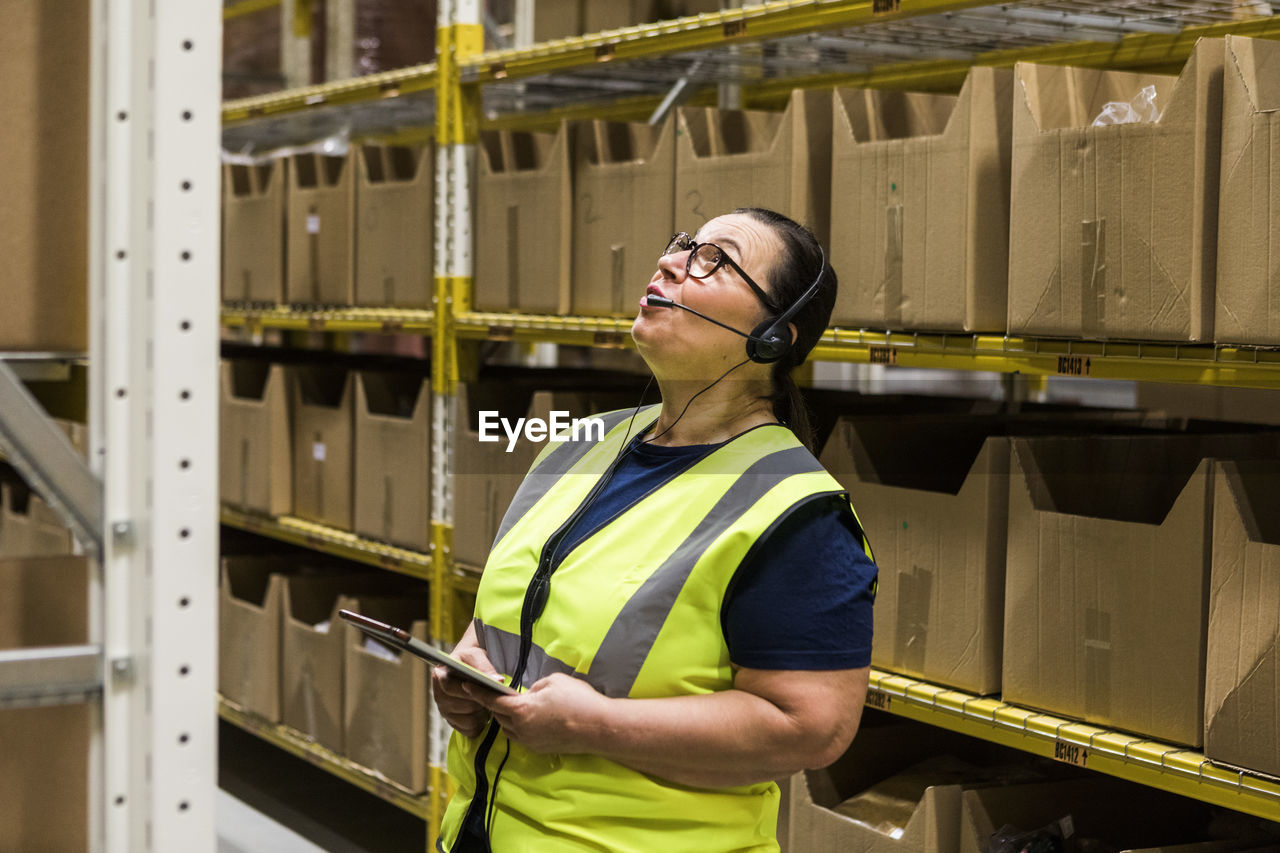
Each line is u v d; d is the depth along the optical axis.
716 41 2.18
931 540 1.91
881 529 1.99
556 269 2.53
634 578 1.23
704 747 1.17
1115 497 1.91
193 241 0.97
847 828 1.96
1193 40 2.16
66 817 1.00
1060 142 1.65
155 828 0.96
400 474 2.97
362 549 3.06
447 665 1.19
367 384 3.21
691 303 1.32
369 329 3.06
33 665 0.93
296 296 3.35
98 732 0.97
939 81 2.59
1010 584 1.81
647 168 2.31
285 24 3.91
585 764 1.22
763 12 2.08
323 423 3.27
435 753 2.83
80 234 1.03
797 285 1.35
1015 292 1.72
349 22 3.52
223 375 3.60
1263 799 1.49
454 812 1.36
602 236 2.43
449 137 2.81
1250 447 1.97
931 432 2.17
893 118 2.10
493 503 2.65
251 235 3.53
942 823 1.86
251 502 3.48
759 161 2.08
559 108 3.39
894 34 2.31
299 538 3.28
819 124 2.05
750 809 1.28
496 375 3.19
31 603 1.01
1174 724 1.62
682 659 1.21
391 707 2.93
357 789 3.82
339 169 3.34
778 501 1.21
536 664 1.27
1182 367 1.59
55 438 0.94
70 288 1.03
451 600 2.80
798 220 2.03
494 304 2.71
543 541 1.33
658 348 1.33
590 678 1.22
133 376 0.96
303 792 3.79
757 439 1.29
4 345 1.01
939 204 1.83
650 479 1.32
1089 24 2.15
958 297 1.81
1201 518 1.58
